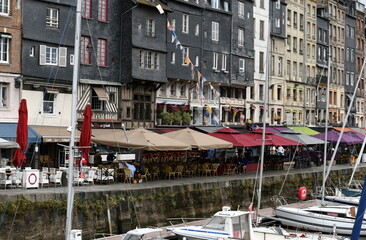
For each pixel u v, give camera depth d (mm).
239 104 58469
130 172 31406
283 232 25844
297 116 70625
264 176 39219
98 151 38969
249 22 59438
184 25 50344
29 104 36875
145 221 28891
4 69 35656
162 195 30219
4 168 27562
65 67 39156
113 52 44031
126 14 44406
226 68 55625
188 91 51375
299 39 72375
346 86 86000
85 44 41625
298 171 45500
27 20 37094
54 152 37875
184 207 31625
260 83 62500
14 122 36062
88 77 41531
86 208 25766
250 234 24016
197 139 35344
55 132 36062
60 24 39125
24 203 23609
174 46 48844
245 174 40875
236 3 57312
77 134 35688
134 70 44094
